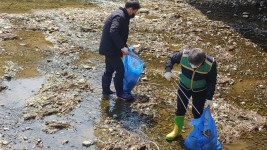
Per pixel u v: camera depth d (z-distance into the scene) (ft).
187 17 42.39
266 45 36.96
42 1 44.55
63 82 28.86
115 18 25.17
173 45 35.58
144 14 42.32
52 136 23.95
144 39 36.22
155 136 24.41
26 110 25.85
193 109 23.82
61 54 32.71
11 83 28.48
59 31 36.73
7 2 43.16
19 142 23.35
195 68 21.99
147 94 28.14
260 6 46.60
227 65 32.89
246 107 27.66
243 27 40.73
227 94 28.91
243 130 25.26
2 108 25.95
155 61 32.60
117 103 26.99
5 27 36.47
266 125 25.79
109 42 25.90
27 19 38.68
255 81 30.86
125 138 24.09
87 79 29.50
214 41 37.01
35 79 29.09
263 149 24.03
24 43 33.99
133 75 26.91
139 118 25.77
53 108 26.13
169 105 27.17
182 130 24.98
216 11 45.06
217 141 23.04
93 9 43.09
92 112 26.08
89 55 32.89
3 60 31.17
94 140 23.81
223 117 26.21
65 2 44.96
